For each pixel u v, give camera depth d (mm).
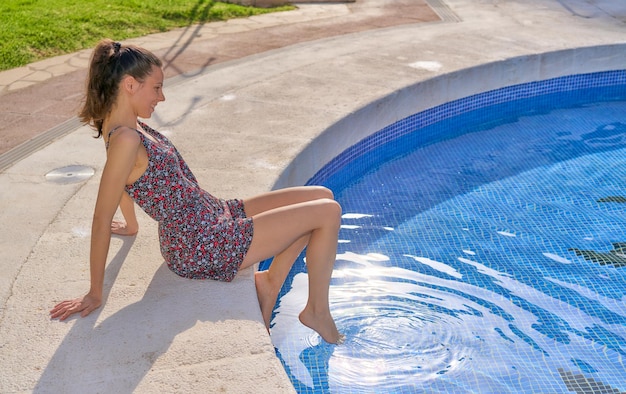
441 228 4922
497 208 5211
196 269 3225
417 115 6676
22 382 2678
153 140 3066
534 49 7691
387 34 8672
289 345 3598
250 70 7098
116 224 3834
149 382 2666
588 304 4023
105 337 2922
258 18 10289
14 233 3861
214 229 3188
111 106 2941
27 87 6859
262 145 5094
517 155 6234
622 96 8078
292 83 6602
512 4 10875
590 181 5637
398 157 6289
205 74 7047
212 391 2619
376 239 4766
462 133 6879
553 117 7285
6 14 8969
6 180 4570
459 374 3414
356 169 6008
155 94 2996
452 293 4121
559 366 3494
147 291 3236
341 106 5918
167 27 9492
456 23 9445
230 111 5840
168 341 2891
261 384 2654
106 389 2635
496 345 3645
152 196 3078
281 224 3230
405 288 4164
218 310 3096
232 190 4355
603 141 6527
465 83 7031
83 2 10047
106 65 2881
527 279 4281
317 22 9953
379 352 3545
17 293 3271
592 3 10773
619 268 4395
